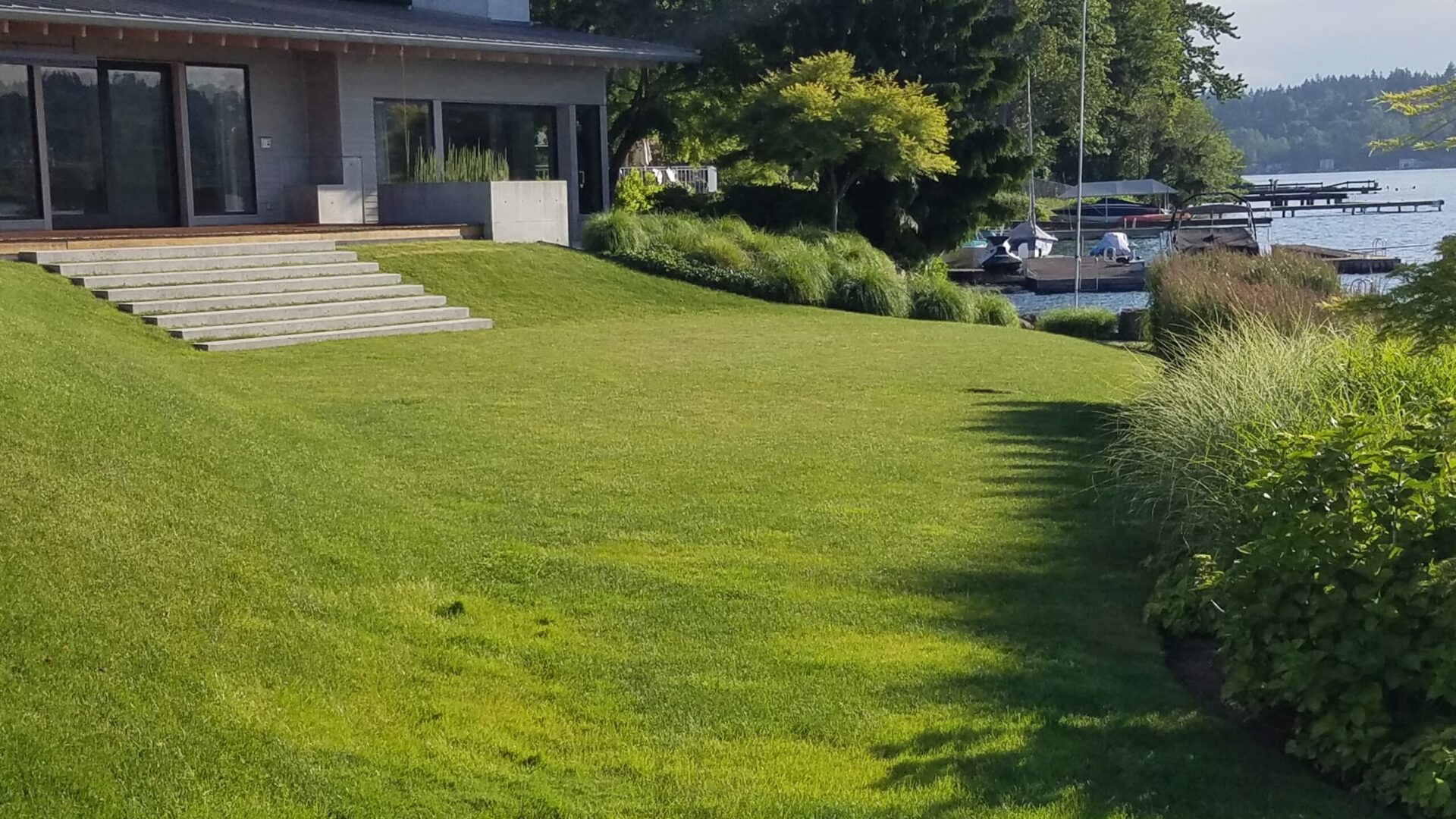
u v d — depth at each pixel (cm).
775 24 2989
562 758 449
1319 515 474
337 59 2058
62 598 484
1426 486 468
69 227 1852
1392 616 456
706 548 680
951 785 438
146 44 1898
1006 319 2239
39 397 675
